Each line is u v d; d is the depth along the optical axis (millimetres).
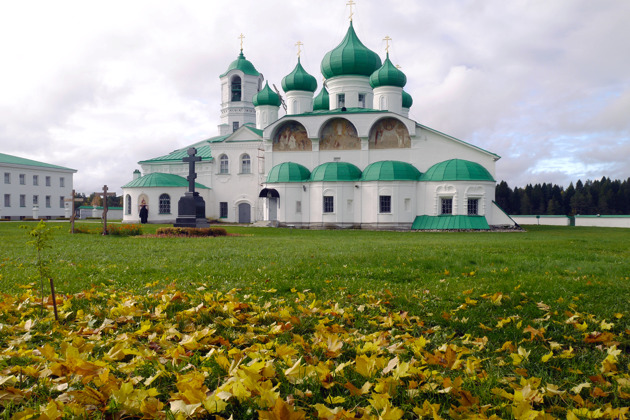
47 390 3920
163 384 4121
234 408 3635
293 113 54281
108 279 9734
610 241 23078
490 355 5062
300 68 54031
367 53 51750
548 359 4688
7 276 10062
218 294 7602
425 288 8727
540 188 108062
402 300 7562
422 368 4324
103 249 17531
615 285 8828
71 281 9531
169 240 23797
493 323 6277
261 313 6410
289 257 14055
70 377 4074
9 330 5656
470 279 9789
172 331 5484
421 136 47188
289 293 8438
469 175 43656
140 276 10180
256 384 3643
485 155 45750
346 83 52250
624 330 5914
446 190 44031
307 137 50438
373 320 6402
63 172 82625
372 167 46250
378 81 50125
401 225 44938
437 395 3875
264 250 16938
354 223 46438
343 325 6117
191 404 3408
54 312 6348
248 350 4840
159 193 55281
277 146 51438
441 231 41969
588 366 4664
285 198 47906
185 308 6891
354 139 49312
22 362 4648
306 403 3707
